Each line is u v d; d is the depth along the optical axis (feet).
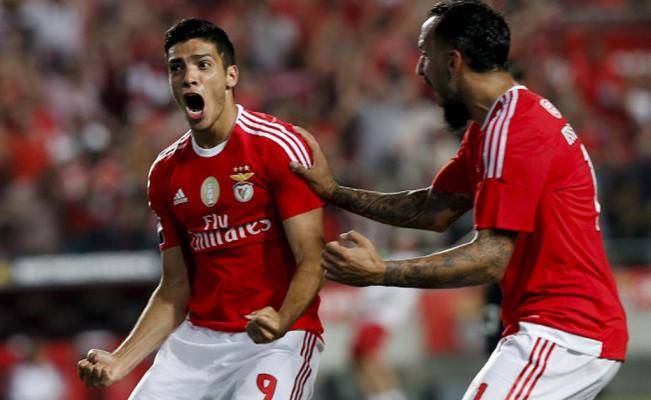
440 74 50.80
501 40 50.03
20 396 111.86
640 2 192.54
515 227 47.96
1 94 152.76
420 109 157.28
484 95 50.21
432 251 118.83
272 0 176.55
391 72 163.84
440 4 51.70
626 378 124.36
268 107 154.92
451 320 120.78
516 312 50.24
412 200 56.95
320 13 178.19
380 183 143.84
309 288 51.90
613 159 149.59
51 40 166.20
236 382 54.29
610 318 49.55
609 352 49.29
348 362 119.44
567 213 49.21
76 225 133.49
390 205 56.80
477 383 49.73
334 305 119.85
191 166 53.67
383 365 118.21
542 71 158.30
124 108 159.84
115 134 152.35
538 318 49.32
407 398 118.83
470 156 52.90
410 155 148.05
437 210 56.70
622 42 184.55
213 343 54.39
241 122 53.36
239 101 153.69
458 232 116.47
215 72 52.39
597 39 181.47
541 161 48.37
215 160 53.16
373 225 128.16
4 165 143.54
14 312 113.60
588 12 185.47
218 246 53.83
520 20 169.68
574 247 49.26
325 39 173.06
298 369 53.36
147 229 128.36
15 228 130.21
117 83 160.66
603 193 136.77
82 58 166.20
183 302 56.54
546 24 176.45
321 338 55.47
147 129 148.87
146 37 166.91
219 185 53.06
